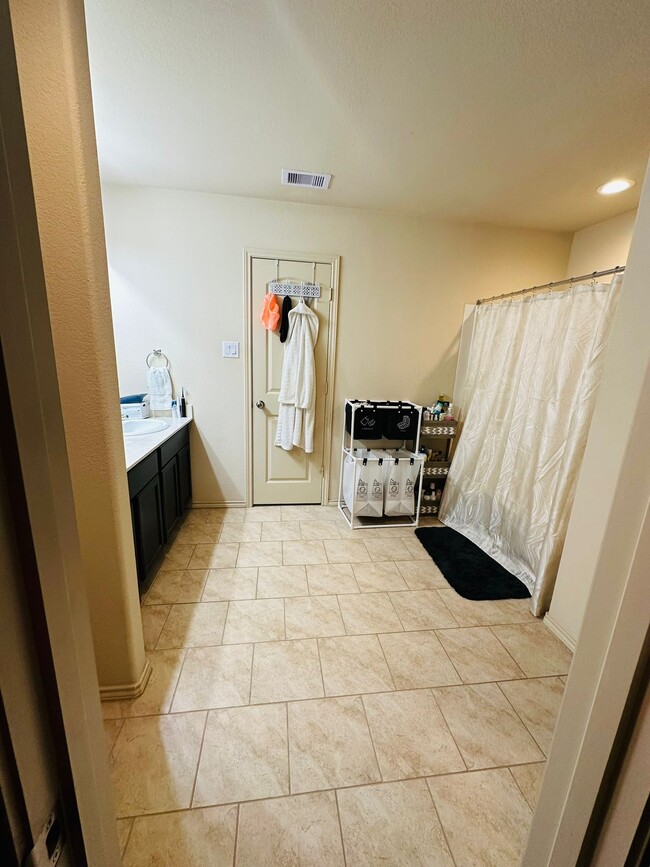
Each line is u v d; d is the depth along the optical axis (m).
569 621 1.70
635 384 1.38
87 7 1.11
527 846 0.64
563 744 0.54
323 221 2.63
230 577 2.16
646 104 1.45
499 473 2.54
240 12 1.13
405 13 1.11
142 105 1.55
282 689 1.44
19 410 0.29
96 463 1.20
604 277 2.62
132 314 2.62
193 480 2.97
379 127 1.67
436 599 2.02
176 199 2.47
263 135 1.75
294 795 1.09
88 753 0.40
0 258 0.27
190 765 1.17
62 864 0.36
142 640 1.44
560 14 1.09
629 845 0.42
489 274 2.88
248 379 2.83
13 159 0.29
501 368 2.54
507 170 1.99
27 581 0.31
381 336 2.90
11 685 0.29
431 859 0.97
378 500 2.78
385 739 1.26
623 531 0.42
